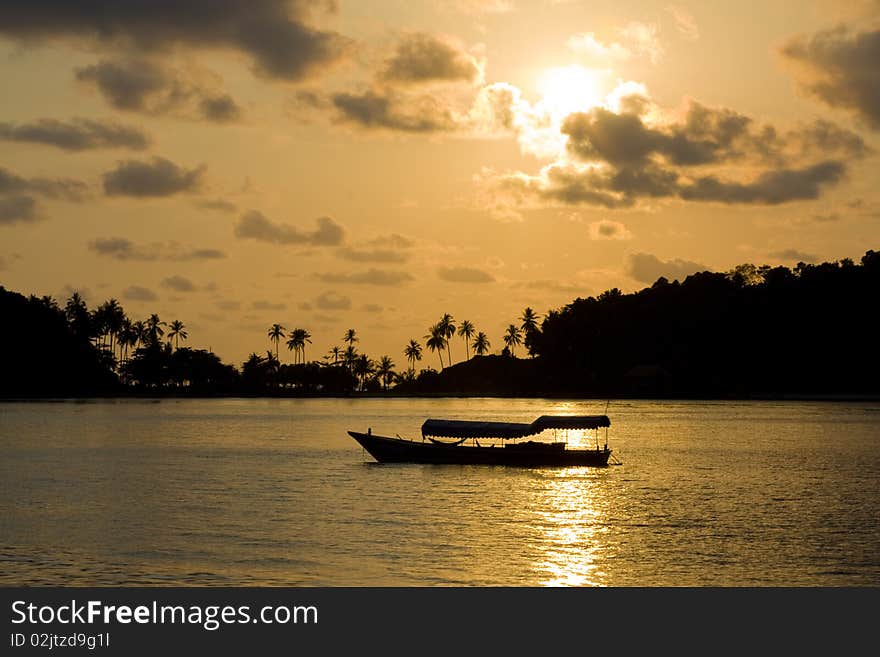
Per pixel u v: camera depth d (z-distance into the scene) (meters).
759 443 109.12
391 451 79.81
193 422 152.50
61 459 88.31
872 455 93.38
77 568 41.09
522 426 75.69
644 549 45.06
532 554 43.84
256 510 56.09
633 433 127.81
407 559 42.91
